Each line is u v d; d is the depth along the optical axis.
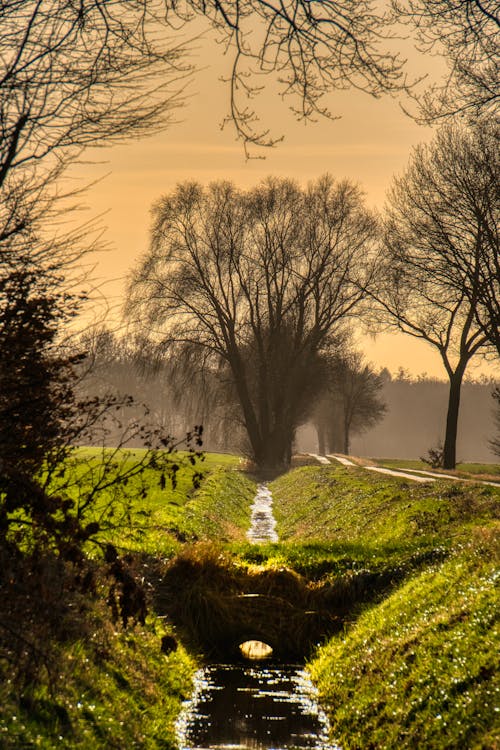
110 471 36.53
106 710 33.41
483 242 146.12
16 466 31.61
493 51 58.12
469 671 35.16
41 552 30.39
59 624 33.09
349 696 42.44
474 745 29.98
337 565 63.22
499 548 51.16
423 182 153.50
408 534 77.81
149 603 55.06
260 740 38.03
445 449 195.38
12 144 26.89
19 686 28.95
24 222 27.59
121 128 27.38
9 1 26.53
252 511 147.25
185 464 35.16
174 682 44.38
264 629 57.03
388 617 50.09
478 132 132.25
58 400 32.66
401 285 179.50
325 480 150.62
